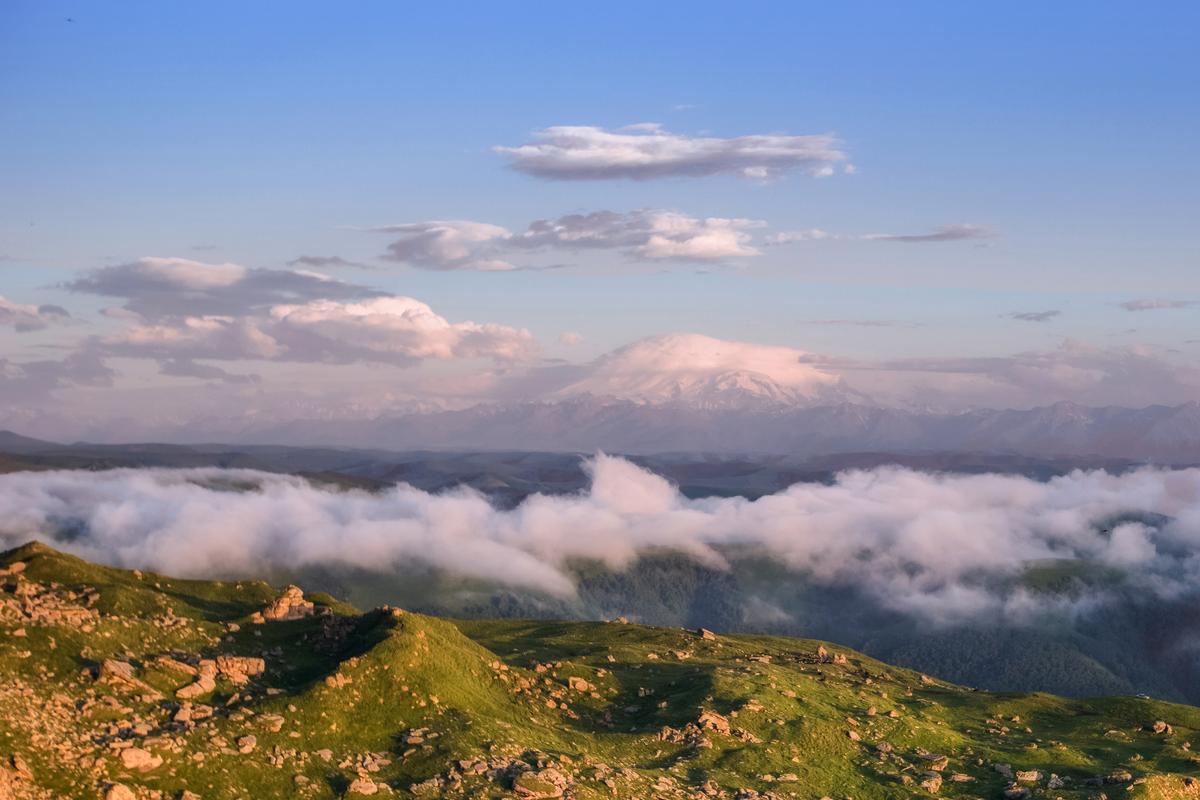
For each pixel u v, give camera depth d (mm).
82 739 138000
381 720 172375
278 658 186875
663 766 194000
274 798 142625
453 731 174000
